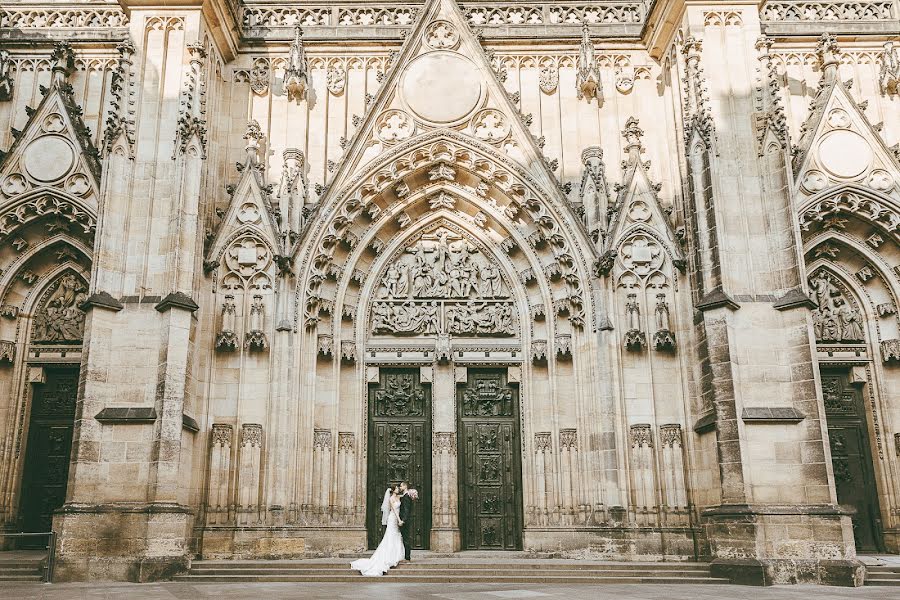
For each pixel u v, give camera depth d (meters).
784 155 27.83
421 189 33.78
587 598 19.23
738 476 25.00
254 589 21.69
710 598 19.47
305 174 32.59
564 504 30.05
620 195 31.44
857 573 23.59
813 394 25.52
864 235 32.09
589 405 30.28
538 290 32.66
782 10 33.97
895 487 30.58
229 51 33.22
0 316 31.27
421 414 32.41
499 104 33.09
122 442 25.64
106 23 33.34
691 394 29.08
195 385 28.22
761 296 26.97
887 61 32.72
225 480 28.66
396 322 32.88
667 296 30.41
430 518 31.33
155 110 29.06
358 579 24.55
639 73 33.81
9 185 30.62
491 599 18.89
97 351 26.22
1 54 32.38
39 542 30.36
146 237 27.67
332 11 34.56
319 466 30.23
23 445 30.80
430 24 34.00
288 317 30.31
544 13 34.75
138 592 20.88
